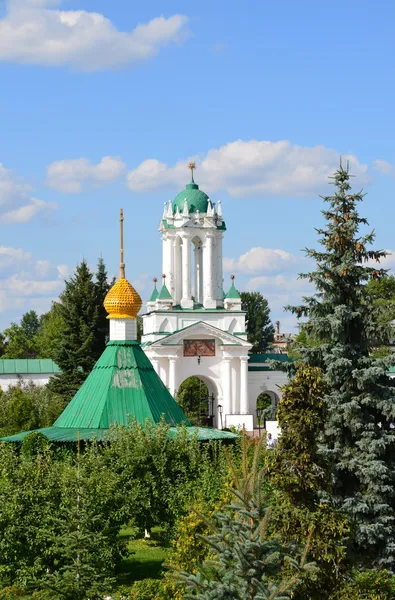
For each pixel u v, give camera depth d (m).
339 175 46.44
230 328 133.88
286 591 28.03
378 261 46.72
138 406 56.53
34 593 36.91
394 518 40.91
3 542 39.34
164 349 129.25
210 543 27.56
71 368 115.00
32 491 39.97
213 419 132.38
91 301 116.81
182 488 47.53
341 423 43.88
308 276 46.19
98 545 38.03
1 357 180.00
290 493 34.47
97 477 41.22
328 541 33.25
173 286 136.38
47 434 55.28
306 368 36.50
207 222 135.38
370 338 45.97
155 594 37.28
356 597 32.56
